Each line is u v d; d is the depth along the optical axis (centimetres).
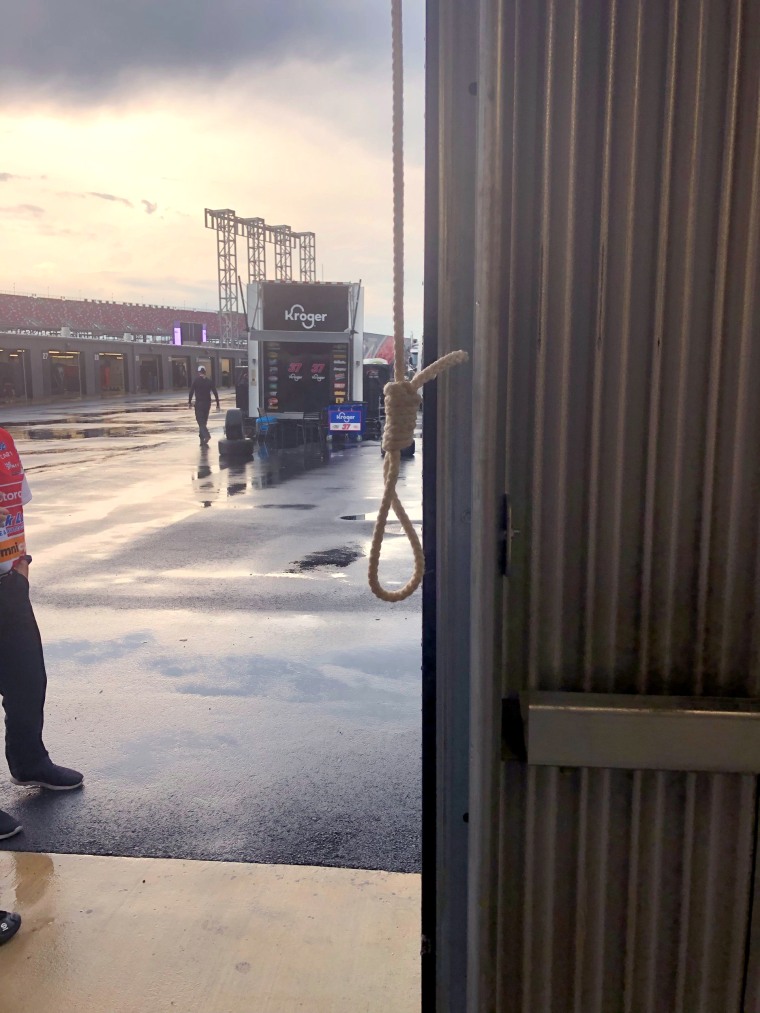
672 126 135
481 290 130
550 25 133
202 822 322
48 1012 223
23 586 331
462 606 147
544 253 140
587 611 149
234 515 980
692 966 154
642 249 139
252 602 630
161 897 273
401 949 246
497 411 134
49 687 465
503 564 147
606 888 153
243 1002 226
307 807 334
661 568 147
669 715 142
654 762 143
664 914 153
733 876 149
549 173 138
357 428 1617
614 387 143
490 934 151
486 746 140
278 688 461
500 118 131
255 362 1667
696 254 138
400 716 422
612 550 147
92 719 421
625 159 137
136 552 797
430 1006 162
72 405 3750
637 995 157
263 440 1605
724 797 147
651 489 145
